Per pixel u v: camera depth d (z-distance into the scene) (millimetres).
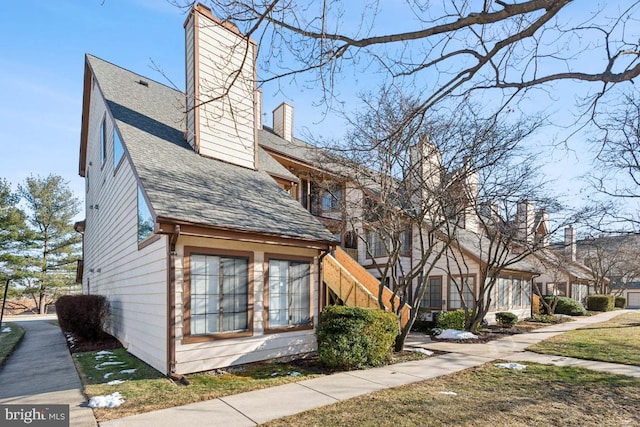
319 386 5570
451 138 9438
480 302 12305
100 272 12445
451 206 10008
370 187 10688
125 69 12500
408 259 15266
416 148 9461
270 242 7145
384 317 7395
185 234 5977
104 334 10305
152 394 5082
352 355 6688
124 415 4320
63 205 30891
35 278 28312
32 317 24609
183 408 4551
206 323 6406
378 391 5324
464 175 9297
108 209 11141
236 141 9742
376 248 15867
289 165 14039
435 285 15625
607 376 6320
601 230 11625
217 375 6164
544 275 25578
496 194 10828
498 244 12539
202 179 7844
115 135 10086
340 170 10625
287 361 7387
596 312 23625
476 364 7266
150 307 6887
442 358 7906
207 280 6484
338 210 11797
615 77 3191
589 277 27688
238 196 7965
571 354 8328
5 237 26781
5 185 27953
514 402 4887
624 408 4711
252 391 5277
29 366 7156
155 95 11594
